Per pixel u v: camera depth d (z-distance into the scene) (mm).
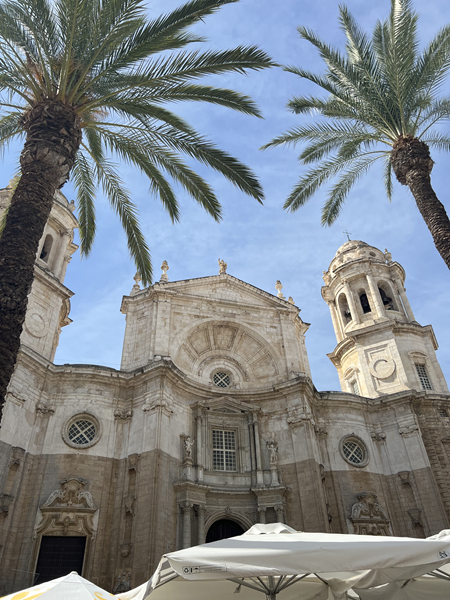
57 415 29000
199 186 22141
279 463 31797
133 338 34844
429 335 41906
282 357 37250
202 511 28516
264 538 10414
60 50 17703
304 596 13312
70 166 16703
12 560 24391
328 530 28688
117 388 31219
